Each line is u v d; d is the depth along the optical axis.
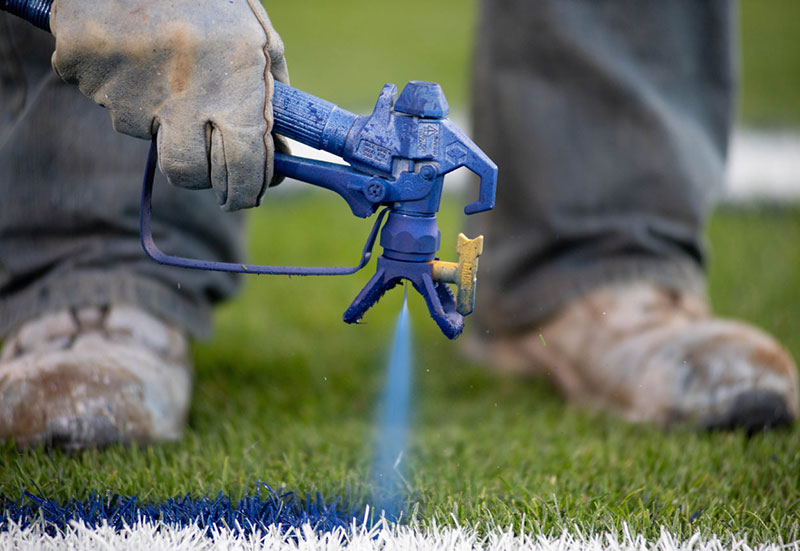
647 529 4.19
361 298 4.00
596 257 6.96
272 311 8.88
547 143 6.94
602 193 6.91
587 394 6.72
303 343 8.00
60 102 5.68
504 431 6.07
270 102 3.92
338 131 3.93
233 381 6.98
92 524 4.09
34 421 4.92
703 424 5.89
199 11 3.90
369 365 7.59
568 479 4.98
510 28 7.05
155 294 5.87
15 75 5.63
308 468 4.94
